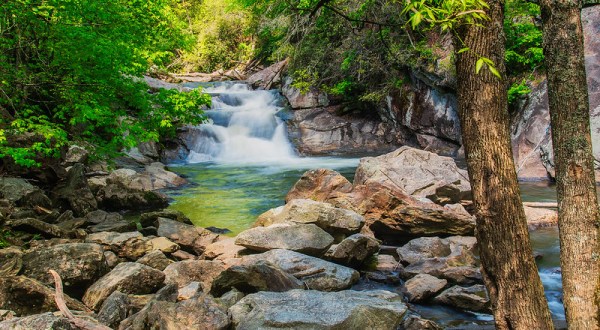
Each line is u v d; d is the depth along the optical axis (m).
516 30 15.97
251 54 33.22
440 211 8.20
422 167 10.77
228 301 5.28
